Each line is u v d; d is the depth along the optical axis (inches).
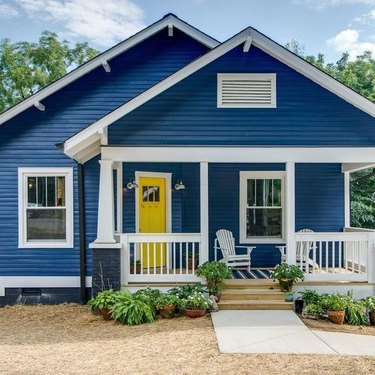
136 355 224.1
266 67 346.9
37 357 225.5
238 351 227.3
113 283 332.8
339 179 451.2
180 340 248.1
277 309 318.0
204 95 345.1
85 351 235.3
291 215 341.4
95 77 398.3
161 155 338.0
